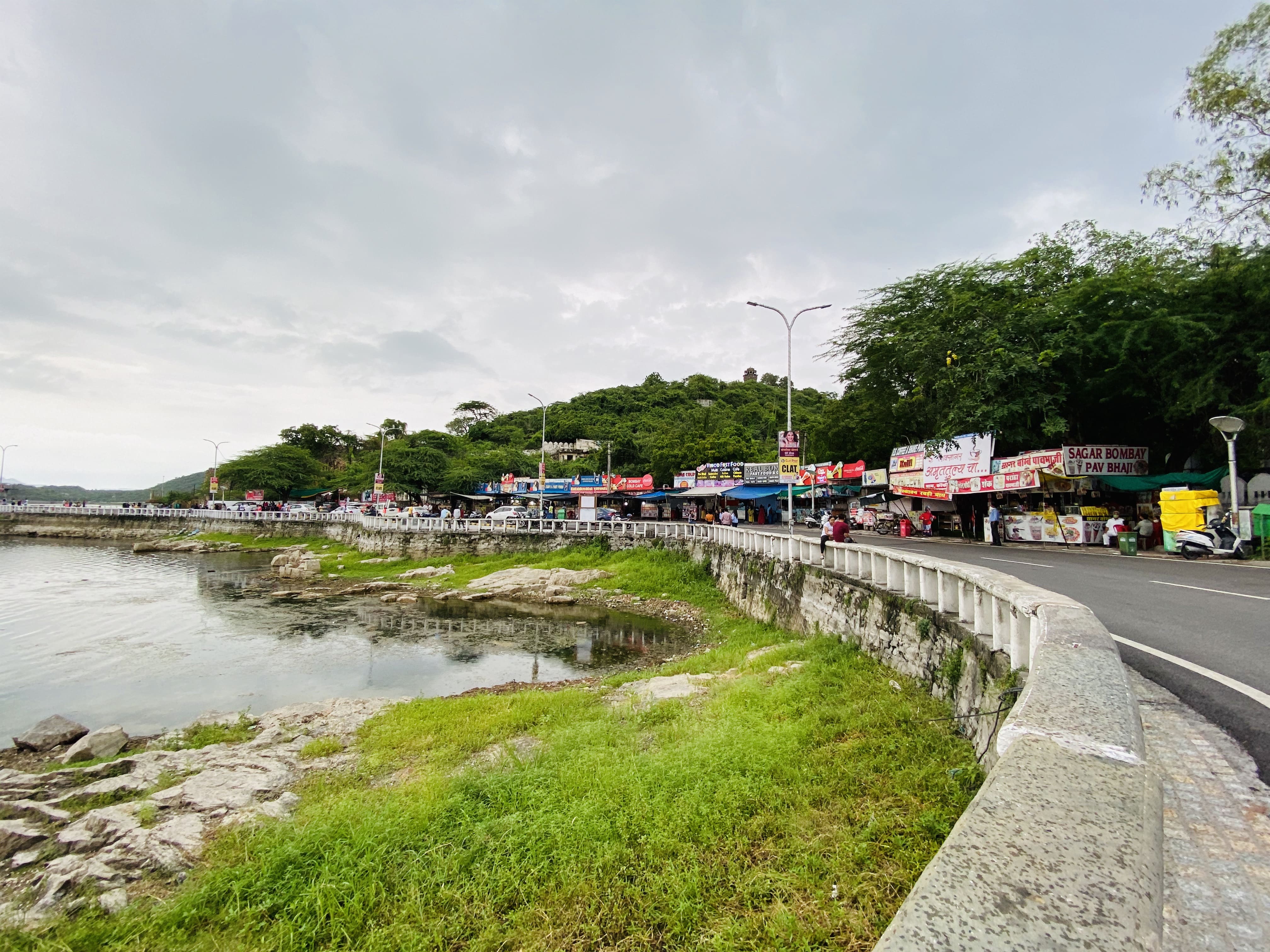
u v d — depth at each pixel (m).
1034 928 1.07
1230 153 17.44
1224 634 7.51
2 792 9.36
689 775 6.84
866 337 31.34
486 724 10.93
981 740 6.10
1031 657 4.31
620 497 58.53
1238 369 19.55
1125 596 10.45
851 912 4.50
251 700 14.89
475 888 5.52
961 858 1.36
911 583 9.78
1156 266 21.00
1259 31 16.28
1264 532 16.14
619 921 4.95
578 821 6.18
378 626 23.05
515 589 28.98
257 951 5.14
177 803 8.30
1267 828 3.31
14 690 15.59
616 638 20.86
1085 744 1.96
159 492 135.88
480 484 68.00
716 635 19.52
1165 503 18.08
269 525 57.81
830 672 10.20
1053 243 25.06
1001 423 23.47
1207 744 4.41
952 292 26.69
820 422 44.09
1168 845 3.17
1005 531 24.20
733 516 38.16
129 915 5.86
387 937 5.09
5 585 33.16
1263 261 17.69
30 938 5.69
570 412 102.56
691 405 99.56
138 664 17.95
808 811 5.92
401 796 7.67
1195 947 2.45
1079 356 21.89
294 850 6.23
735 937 4.52
